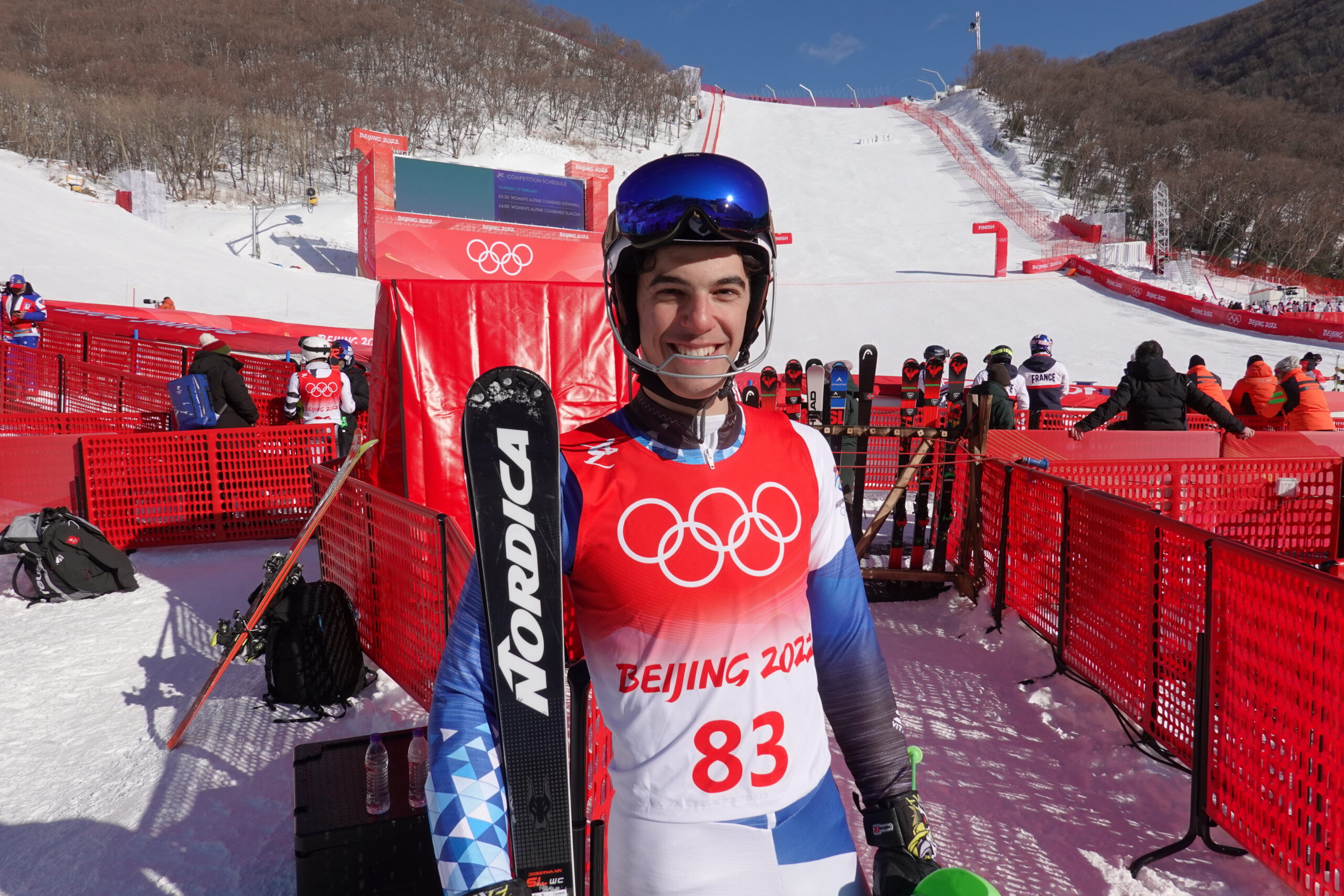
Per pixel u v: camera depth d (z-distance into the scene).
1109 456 6.55
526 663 0.88
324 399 7.34
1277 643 2.39
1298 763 2.32
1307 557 5.49
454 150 78.69
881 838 1.09
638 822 1.01
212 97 75.88
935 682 3.92
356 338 18.34
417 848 2.31
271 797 2.94
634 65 105.19
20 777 3.08
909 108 94.31
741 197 0.96
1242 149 77.25
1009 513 4.59
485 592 0.88
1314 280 46.97
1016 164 68.12
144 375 11.66
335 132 75.31
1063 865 2.59
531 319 4.46
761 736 1.02
